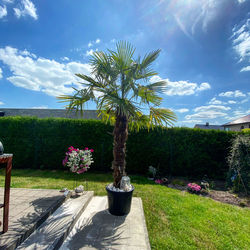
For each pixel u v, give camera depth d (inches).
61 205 99.9
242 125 623.5
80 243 70.6
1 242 58.1
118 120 99.7
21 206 90.3
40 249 60.7
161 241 75.2
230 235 83.2
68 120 228.5
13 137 228.1
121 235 76.9
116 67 97.4
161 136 221.3
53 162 225.6
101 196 128.3
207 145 215.3
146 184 167.3
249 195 149.0
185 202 121.7
